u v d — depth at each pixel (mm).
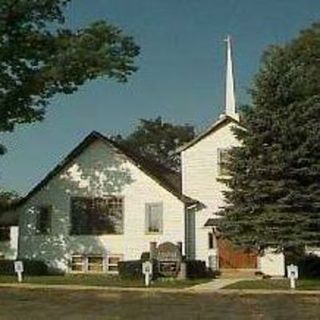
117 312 25578
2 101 43438
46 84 42625
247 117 36406
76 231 45844
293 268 33406
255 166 35656
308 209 35375
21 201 46969
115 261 44969
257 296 29875
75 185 46156
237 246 35656
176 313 25266
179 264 38781
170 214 44250
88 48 43000
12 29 43156
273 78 36344
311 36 51000
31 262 43531
